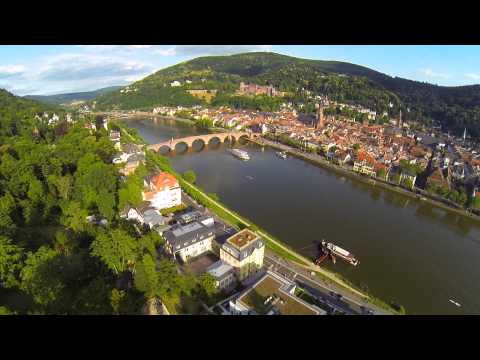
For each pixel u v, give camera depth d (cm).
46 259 13025
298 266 18400
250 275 17038
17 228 15938
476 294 17788
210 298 14525
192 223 18875
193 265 17262
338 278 17800
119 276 14638
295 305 13025
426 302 16862
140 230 19350
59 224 18188
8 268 12812
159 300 13800
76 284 13288
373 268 19462
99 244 14550
